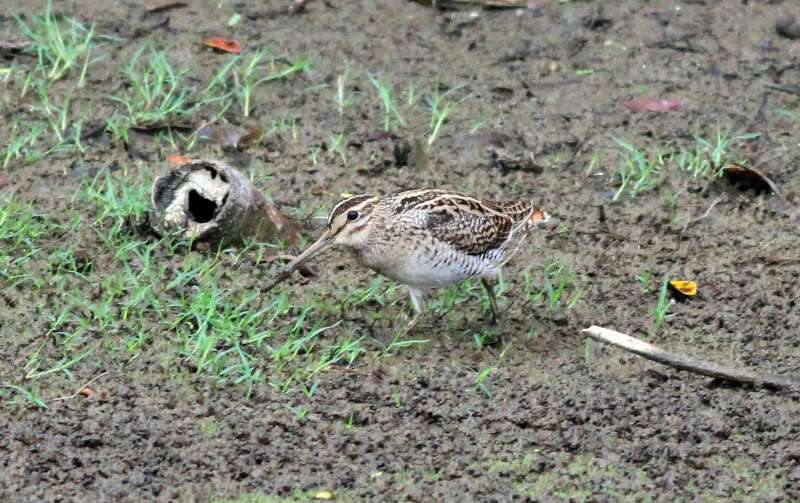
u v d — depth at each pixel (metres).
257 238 13.13
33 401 10.77
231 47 16.84
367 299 12.47
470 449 10.44
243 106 15.79
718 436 10.76
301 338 11.75
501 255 12.12
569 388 11.31
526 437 10.63
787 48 17.53
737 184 14.80
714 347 12.09
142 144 14.93
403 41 17.41
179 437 10.44
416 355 11.70
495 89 16.41
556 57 17.20
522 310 12.47
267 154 14.91
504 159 14.92
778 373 11.70
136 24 17.30
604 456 10.46
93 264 12.71
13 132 14.88
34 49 16.39
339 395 11.01
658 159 15.17
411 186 14.53
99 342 11.62
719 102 16.38
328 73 16.55
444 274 11.72
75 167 14.40
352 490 9.91
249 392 11.00
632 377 11.55
